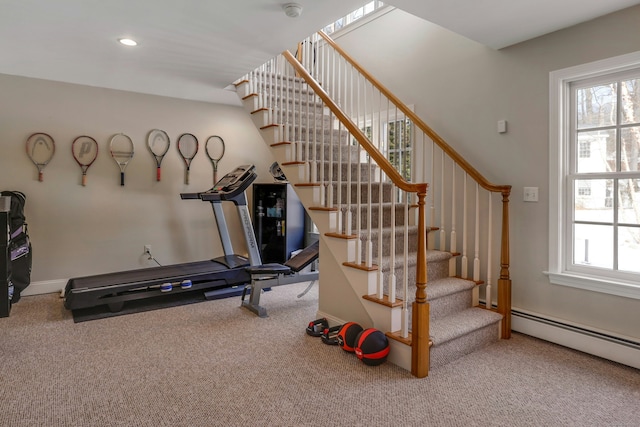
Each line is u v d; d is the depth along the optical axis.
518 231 3.08
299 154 3.39
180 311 3.61
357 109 4.17
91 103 4.36
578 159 2.84
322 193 3.06
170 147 4.89
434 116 3.74
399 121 4.12
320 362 2.54
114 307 3.51
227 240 4.66
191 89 4.46
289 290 4.39
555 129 2.83
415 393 2.17
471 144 3.41
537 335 2.97
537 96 2.94
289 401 2.07
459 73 3.51
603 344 2.62
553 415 1.97
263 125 3.87
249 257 4.34
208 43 3.03
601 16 2.57
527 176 3.01
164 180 4.86
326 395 2.14
